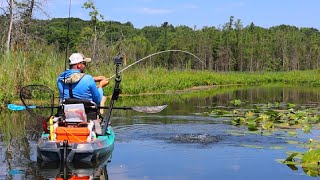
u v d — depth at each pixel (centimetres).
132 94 1809
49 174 600
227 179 589
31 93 1291
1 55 1411
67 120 661
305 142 778
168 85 2180
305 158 652
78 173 605
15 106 718
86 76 693
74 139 649
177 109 1216
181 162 655
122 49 2358
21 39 1777
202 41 6362
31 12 1806
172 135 823
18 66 1299
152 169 624
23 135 818
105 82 743
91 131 660
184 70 3316
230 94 1983
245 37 6906
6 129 871
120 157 679
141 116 1052
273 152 711
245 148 735
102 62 2059
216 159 672
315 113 1113
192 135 823
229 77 3728
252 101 1556
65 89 693
